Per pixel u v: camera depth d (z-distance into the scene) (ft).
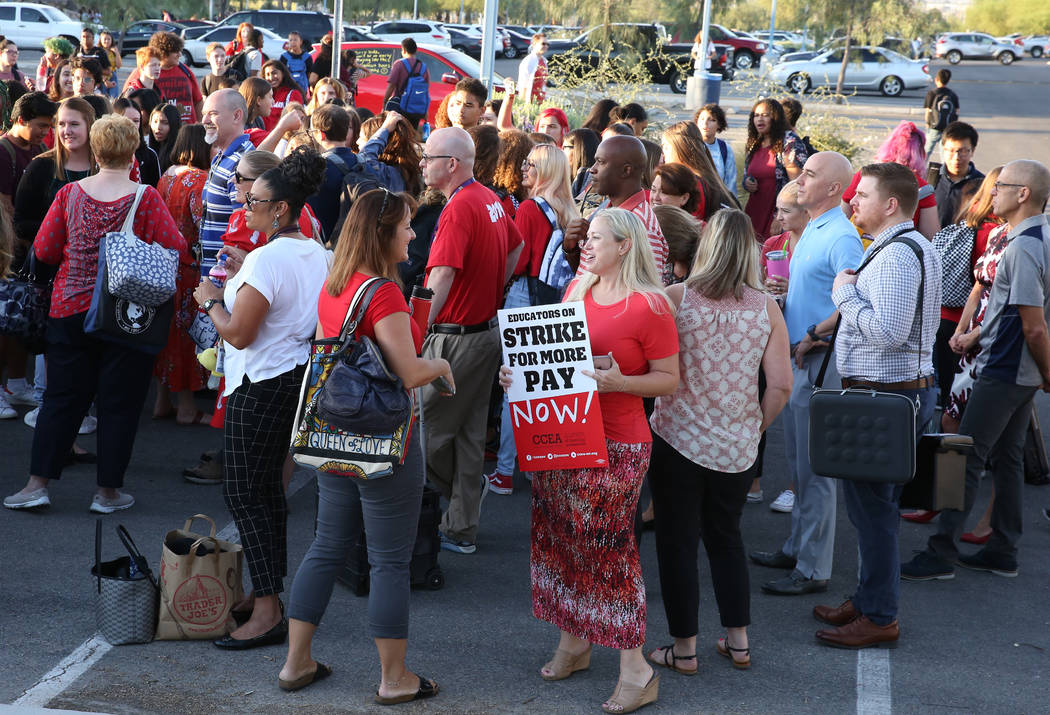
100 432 16.25
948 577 15.80
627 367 11.50
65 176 18.02
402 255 11.27
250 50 50.06
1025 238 14.99
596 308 11.69
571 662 12.35
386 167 19.42
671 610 12.42
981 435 15.43
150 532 15.93
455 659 12.72
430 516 14.53
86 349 16.05
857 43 104.78
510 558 16.01
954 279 20.52
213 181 18.31
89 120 17.83
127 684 11.68
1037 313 14.79
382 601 11.35
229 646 12.54
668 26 97.91
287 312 12.35
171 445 20.20
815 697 12.11
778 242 17.57
